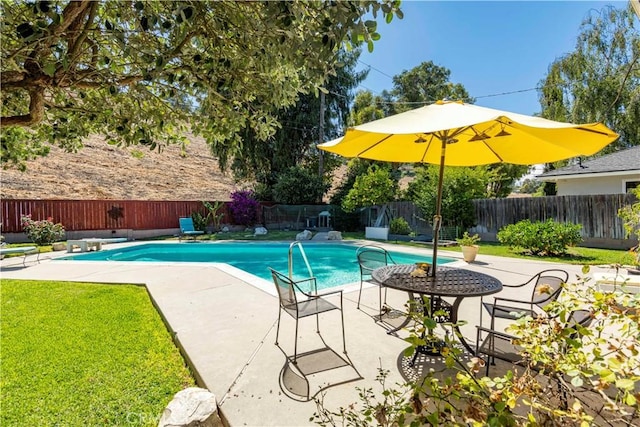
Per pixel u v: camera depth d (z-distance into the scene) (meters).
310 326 3.82
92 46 2.31
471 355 3.12
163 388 2.67
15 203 12.36
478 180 13.55
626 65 13.99
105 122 2.91
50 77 2.07
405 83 26.92
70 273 6.86
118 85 2.43
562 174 14.06
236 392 2.51
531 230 9.42
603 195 10.66
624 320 1.35
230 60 2.34
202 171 27.16
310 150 20.20
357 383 2.64
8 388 2.64
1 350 3.30
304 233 14.55
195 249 13.01
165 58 2.16
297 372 2.80
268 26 1.86
